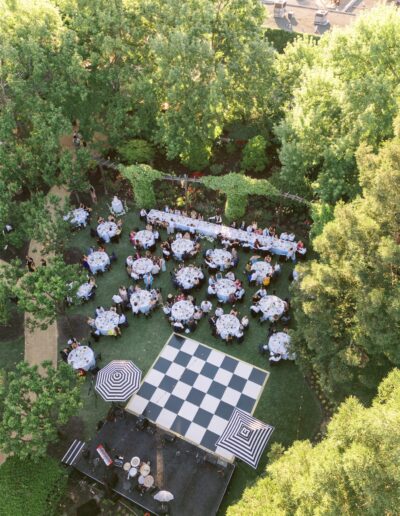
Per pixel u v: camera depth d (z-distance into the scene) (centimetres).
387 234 1983
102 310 2977
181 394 2689
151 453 2391
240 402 2648
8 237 3105
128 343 2953
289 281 3241
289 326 2956
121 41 3566
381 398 1634
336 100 3189
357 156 2211
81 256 3469
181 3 3506
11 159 3222
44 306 2830
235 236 3397
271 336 2797
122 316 2973
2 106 3544
